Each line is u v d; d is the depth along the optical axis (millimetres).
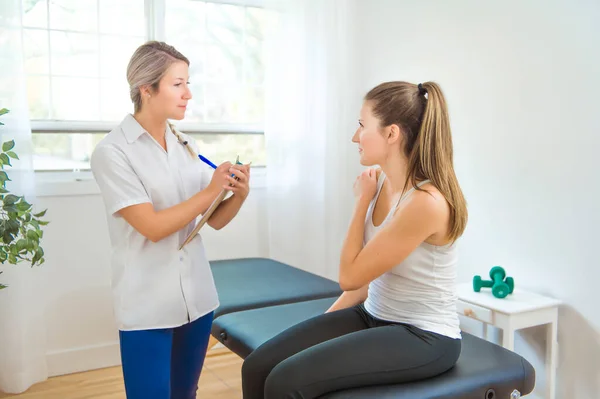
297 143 3510
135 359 1730
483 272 2916
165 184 1761
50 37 3043
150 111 1753
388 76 3459
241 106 3555
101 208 3107
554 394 2547
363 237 1938
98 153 1705
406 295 1792
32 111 3035
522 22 2637
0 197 2416
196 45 3398
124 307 1719
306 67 3488
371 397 1635
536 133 2605
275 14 3396
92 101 3162
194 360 1879
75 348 3119
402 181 1830
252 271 3031
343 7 3545
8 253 2549
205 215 1776
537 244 2629
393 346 1701
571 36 2430
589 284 2422
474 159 2928
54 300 3049
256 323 2264
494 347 2012
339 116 3602
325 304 2496
